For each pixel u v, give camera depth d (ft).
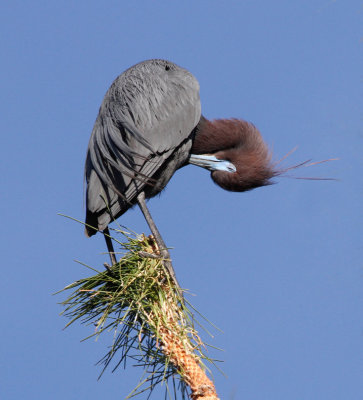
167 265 25.61
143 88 35.40
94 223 33.63
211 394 19.19
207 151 40.75
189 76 36.83
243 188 40.57
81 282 23.56
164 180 36.09
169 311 21.24
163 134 34.94
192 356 19.97
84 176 35.06
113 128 33.94
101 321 21.83
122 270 23.62
